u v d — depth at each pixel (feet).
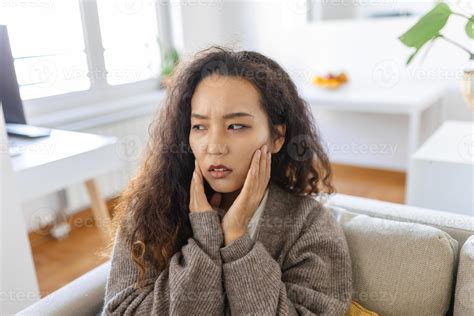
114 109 8.30
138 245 2.75
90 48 8.21
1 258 4.01
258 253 2.46
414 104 7.34
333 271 2.68
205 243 2.53
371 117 9.67
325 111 10.21
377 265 2.85
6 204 3.99
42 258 6.84
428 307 2.73
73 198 7.91
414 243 2.81
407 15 8.71
